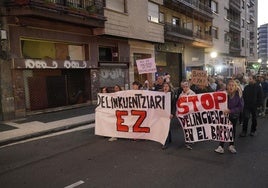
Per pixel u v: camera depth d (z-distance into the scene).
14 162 6.30
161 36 21.05
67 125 10.27
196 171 5.35
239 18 44.97
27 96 12.73
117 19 16.69
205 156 6.27
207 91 9.22
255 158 6.07
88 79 15.88
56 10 12.71
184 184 4.76
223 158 6.11
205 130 6.73
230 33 42.38
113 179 5.08
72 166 5.87
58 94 14.21
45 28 13.12
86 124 11.01
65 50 14.81
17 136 8.70
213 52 32.16
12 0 11.38
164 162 5.91
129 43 18.97
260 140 7.68
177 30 24.67
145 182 4.89
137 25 18.47
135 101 7.67
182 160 6.02
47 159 6.43
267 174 5.13
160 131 7.23
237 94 6.41
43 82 13.42
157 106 7.31
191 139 6.87
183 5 25.22
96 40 16.25
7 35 11.53
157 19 21.62
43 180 5.15
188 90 7.02
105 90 8.98
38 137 8.97
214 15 34.06
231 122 6.49
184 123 6.93
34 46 13.27
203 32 31.89
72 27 14.60
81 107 14.99
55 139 8.51
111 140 7.90
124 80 18.58
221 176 5.07
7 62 11.56
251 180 4.86
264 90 11.47
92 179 5.11
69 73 14.99
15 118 11.85
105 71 16.94
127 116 7.84
